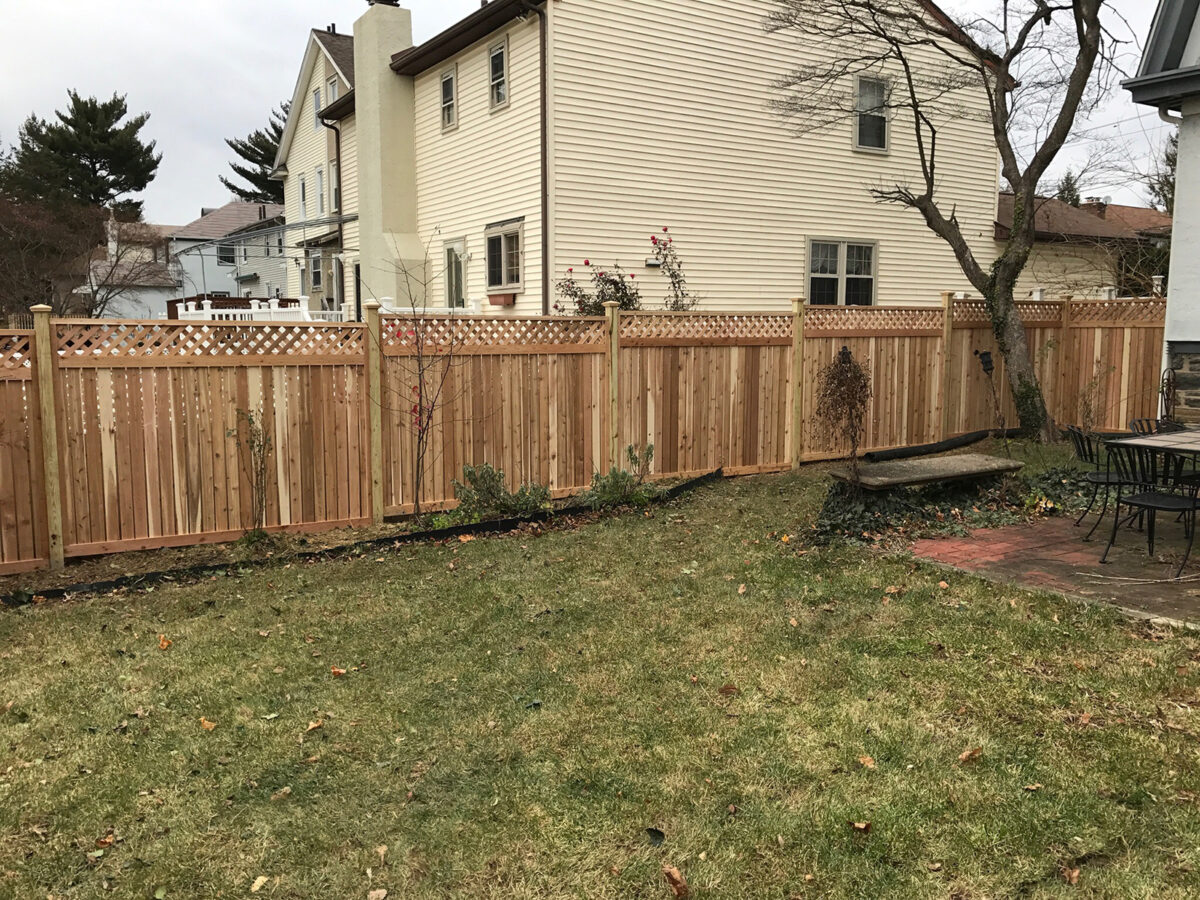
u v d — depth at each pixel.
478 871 2.72
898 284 16.36
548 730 3.60
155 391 6.38
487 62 14.11
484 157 14.41
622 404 8.73
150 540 6.44
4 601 5.48
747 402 9.66
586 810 3.02
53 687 4.15
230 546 6.68
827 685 3.91
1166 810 2.82
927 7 14.22
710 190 13.99
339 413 7.16
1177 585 5.05
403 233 16.81
